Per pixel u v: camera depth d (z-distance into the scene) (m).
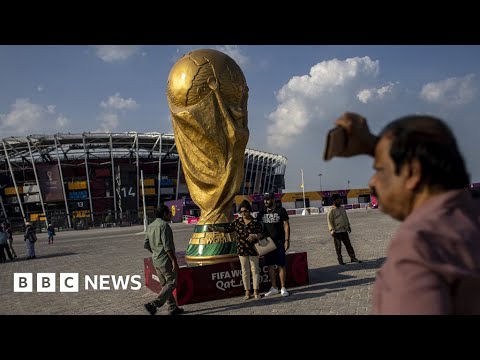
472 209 1.17
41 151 69.00
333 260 12.25
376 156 1.25
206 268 7.99
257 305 7.27
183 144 9.49
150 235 7.15
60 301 9.07
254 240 7.64
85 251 21.56
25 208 70.31
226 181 9.17
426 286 0.99
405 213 1.23
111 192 70.38
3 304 9.13
